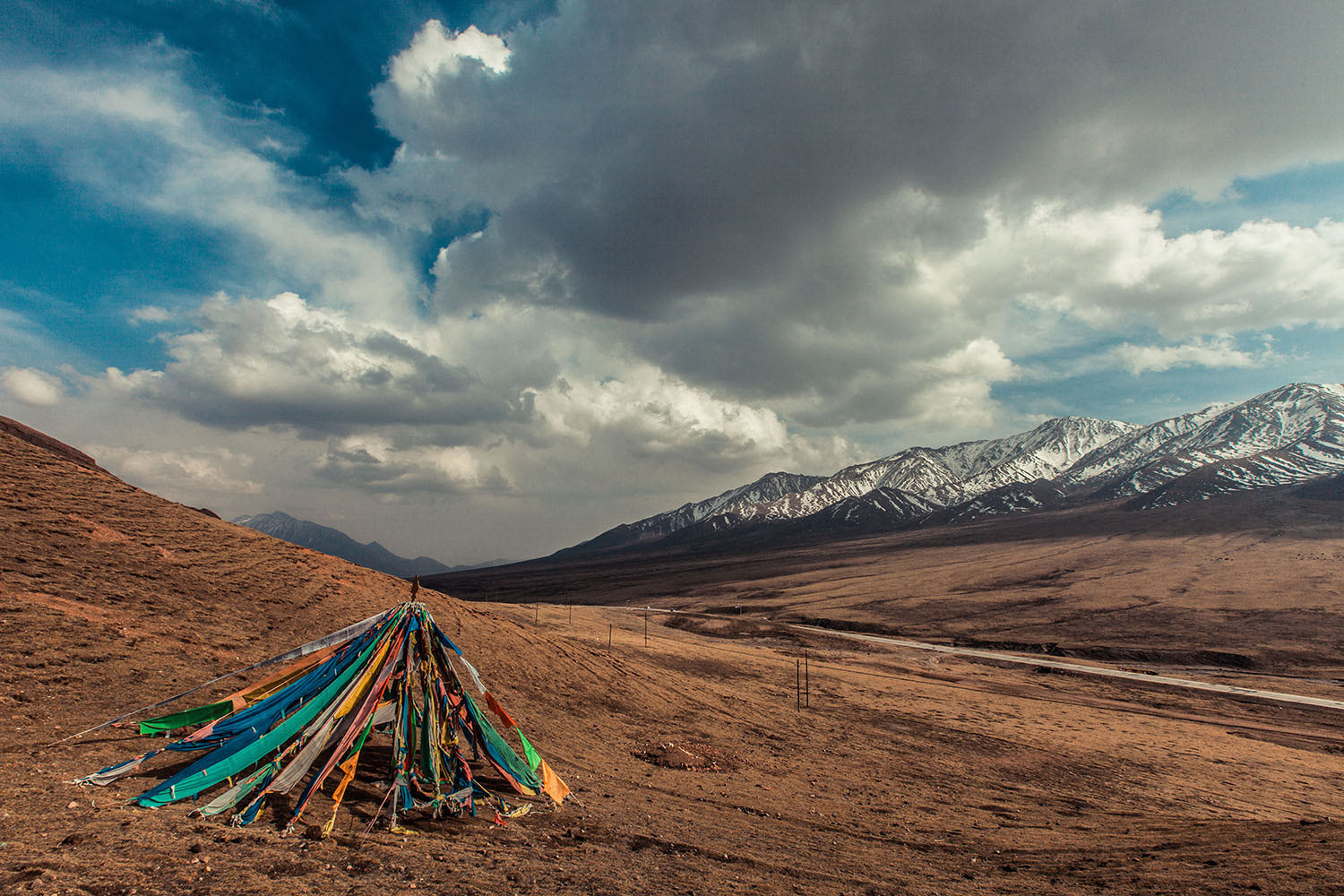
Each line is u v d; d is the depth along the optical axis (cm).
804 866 1744
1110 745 5572
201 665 2506
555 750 2814
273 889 1048
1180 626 13925
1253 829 2489
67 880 962
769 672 7819
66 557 3086
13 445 4347
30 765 1476
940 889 1664
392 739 2192
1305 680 10450
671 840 1809
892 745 4819
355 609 3988
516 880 1269
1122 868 1914
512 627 5188
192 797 1430
